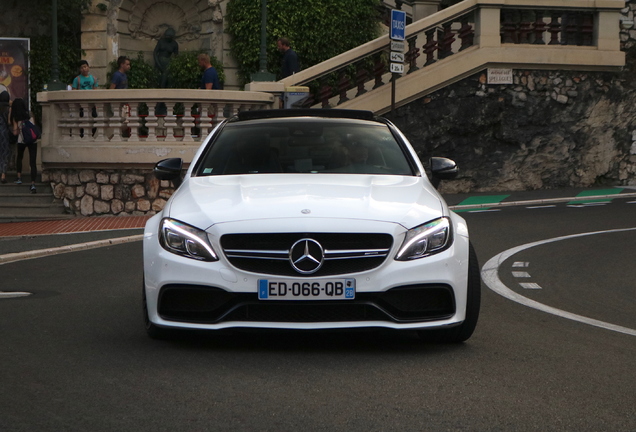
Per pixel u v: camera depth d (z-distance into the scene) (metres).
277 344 6.05
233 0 23.50
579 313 7.45
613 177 19.86
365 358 5.62
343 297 5.56
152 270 5.82
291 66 18.86
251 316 5.64
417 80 18.78
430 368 5.36
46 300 7.97
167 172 7.01
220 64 23.64
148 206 16.70
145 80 23.83
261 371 5.23
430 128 19.02
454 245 5.84
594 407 4.52
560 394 4.77
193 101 16.61
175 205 6.05
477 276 6.08
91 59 23.64
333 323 5.58
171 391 4.75
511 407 4.50
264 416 4.30
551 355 5.76
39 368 5.27
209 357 5.60
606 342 6.23
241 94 16.94
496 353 5.81
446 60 18.92
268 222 5.64
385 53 19.25
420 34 20.78
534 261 10.47
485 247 11.57
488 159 19.25
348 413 4.36
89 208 16.86
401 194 6.14
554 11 19.42
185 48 24.53
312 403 4.54
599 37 19.39
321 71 18.53
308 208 5.75
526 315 7.32
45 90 18.47
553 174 19.53
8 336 6.29
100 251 11.76
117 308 7.54
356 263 5.62
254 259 5.61
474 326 6.02
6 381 4.95
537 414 4.38
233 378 5.04
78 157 16.77
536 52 19.16
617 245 11.73
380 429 4.11
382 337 6.33
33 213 16.73
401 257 5.65
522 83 19.23
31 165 17.38
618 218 14.54
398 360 5.57
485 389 4.86
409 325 5.64
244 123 7.45
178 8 24.45
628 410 4.48
